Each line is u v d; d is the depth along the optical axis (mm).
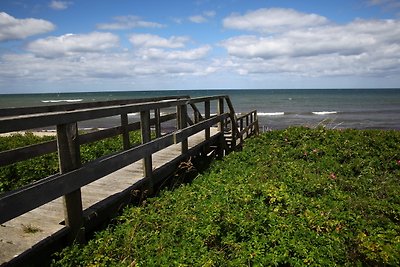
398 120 41812
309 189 6070
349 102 84188
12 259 3250
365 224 4773
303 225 4574
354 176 7430
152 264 3650
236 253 3961
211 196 5621
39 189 3260
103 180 6059
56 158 8375
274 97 116125
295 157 8836
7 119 2912
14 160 4582
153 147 5781
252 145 10547
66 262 3602
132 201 5613
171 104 6641
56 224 4031
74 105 6648
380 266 3920
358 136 10266
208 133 9438
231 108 11617
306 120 41719
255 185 5973
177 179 7160
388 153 8688
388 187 6469
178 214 4836
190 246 4016
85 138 5949
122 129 7176
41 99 102500
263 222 4633
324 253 3980
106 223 4801
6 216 2895
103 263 3609
